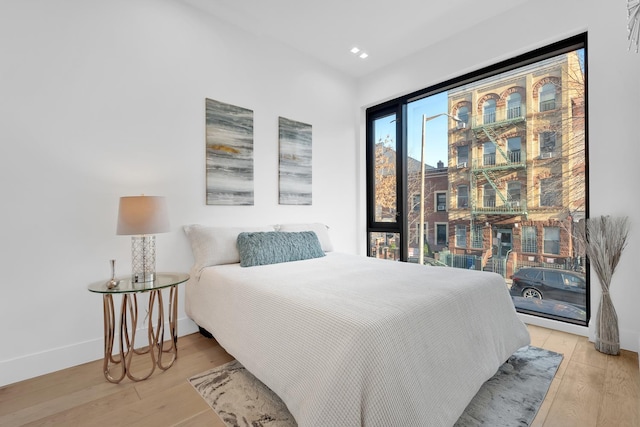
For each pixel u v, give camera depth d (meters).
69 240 1.93
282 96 3.13
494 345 1.62
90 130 2.01
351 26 2.84
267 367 1.41
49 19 1.87
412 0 2.47
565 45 2.40
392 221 3.78
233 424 1.35
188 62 2.48
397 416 1.05
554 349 2.05
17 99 1.76
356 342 1.08
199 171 2.54
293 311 1.38
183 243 2.44
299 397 1.19
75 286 1.95
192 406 1.49
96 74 2.04
